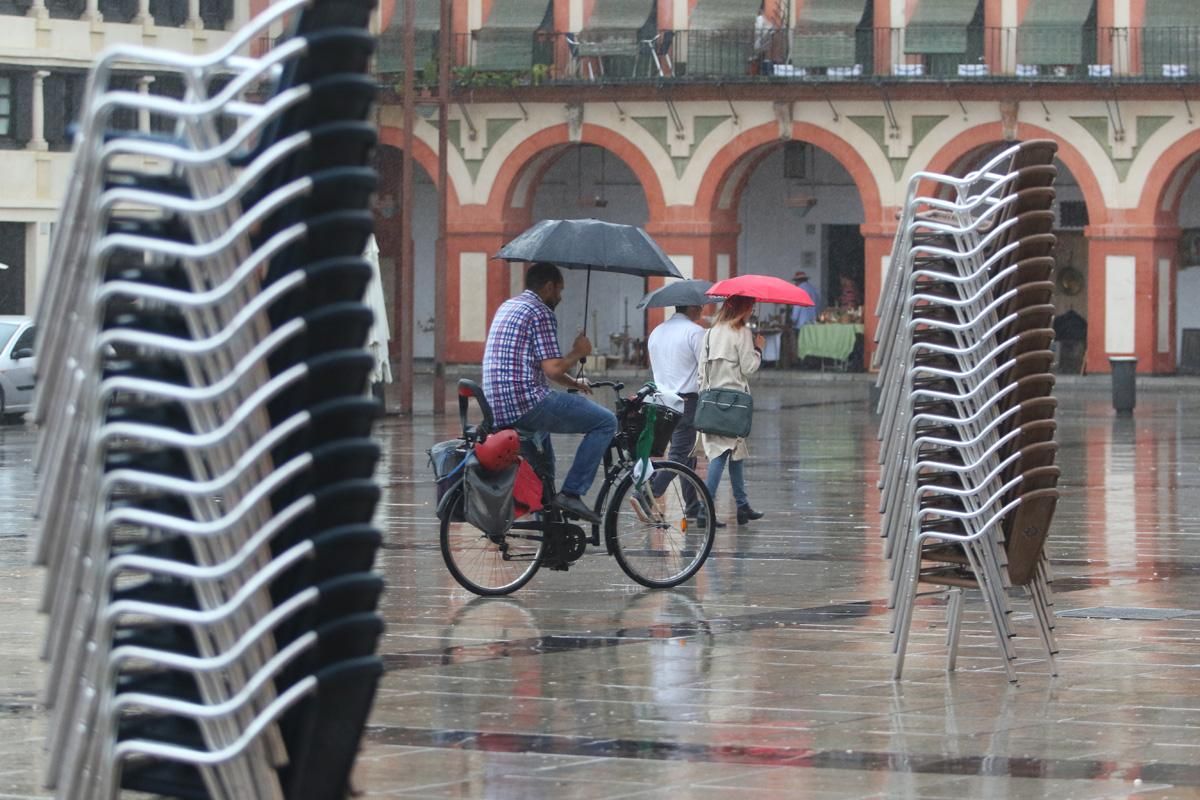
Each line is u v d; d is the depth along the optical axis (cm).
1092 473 5894
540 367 3319
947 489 2495
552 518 3344
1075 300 12319
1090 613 3094
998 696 2395
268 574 1293
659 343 4591
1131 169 11462
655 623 3019
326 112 1280
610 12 12256
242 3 12512
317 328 1305
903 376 2498
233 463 1302
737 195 12294
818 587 3438
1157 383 11006
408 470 5931
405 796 1877
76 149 1319
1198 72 11312
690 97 12012
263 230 1312
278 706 1300
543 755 2066
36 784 1919
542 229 3725
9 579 3509
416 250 13150
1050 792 1878
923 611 3139
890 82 11619
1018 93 11506
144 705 1343
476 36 12369
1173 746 2095
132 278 1337
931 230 2489
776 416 8819
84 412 1325
